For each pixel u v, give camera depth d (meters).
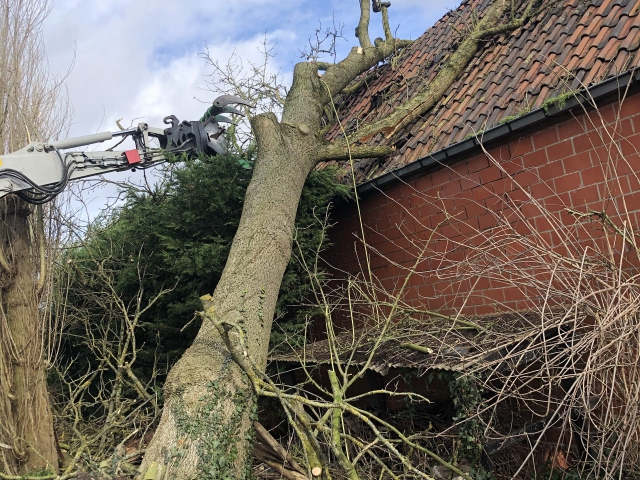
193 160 6.42
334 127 9.03
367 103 8.95
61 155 4.80
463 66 7.29
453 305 5.72
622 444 3.18
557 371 3.80
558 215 4.81
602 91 4.38
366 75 9.80
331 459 4.37
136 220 7.16
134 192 7.43
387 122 6.93
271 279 4.74
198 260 6.09
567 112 4.72
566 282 3.79
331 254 7.44
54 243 4.79
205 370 3.76
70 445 5.04
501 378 3.69
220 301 4.41
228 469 3.44
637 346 3.17
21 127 4.74
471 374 3.56
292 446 4.53
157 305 6.88
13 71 4.76
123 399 6.43
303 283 6.67
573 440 4.24
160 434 3.55
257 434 4.19
